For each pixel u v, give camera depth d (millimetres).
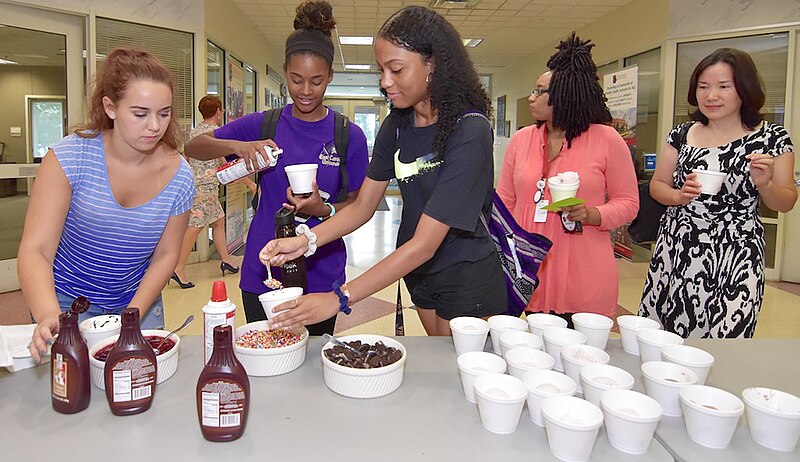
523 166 2152
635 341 1418
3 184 4355
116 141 1344
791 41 4891
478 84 1413
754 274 1897
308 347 1438
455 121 1366
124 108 1231
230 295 4348
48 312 1199
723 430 969
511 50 10078
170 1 5164
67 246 1469
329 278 1952
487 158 1374
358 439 989
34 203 1318
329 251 1945
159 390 1169
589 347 1263
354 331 3588
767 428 979
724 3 5176
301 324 1199
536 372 1123
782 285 5016
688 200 1926
